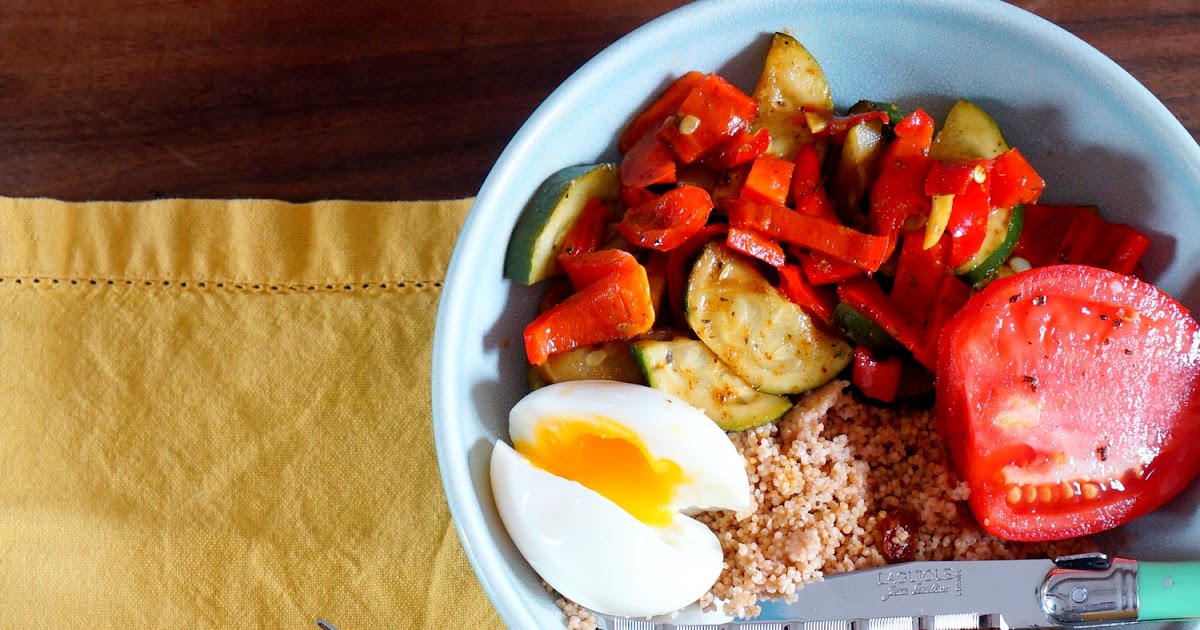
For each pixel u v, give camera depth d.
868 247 0.35
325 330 0.41
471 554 0.34
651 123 0.37
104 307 0.41
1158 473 0.36
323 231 0.41
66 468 0.41
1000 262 0.36
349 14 0.40
